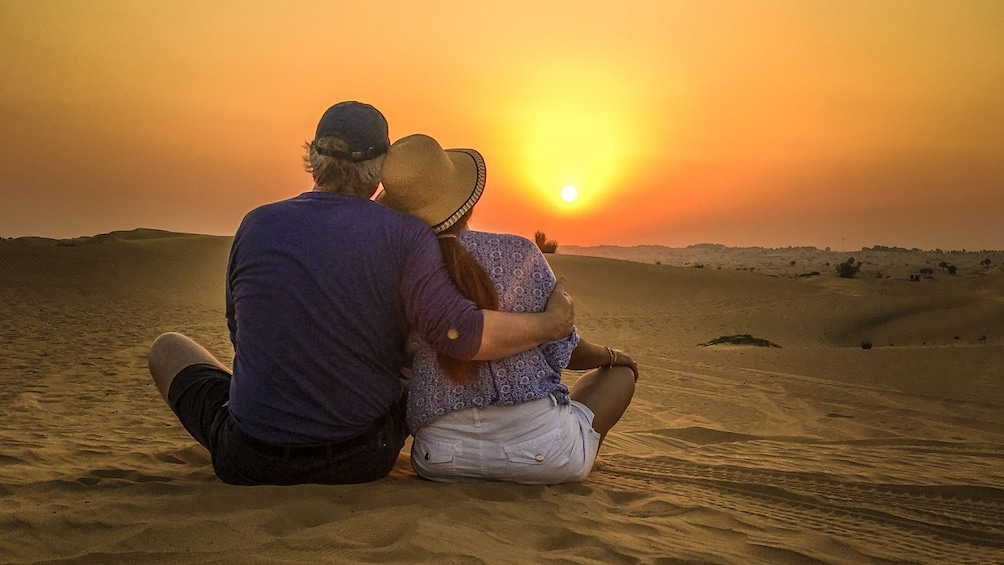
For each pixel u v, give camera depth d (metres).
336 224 2.75
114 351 11.49
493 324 2.75
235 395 2.82
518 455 3.02
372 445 2.95
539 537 2.56
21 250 37.09
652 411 9.21
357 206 2.81
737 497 3.48
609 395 3.52
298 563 2.21
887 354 17.44
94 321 17.78
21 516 2.56
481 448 3.01
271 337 2.72
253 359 2.76
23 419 5.91
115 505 2.69
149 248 42.56
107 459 3.99
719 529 2.82
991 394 11.69
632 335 29.81
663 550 2.49
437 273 2.76
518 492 3.04
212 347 13.61
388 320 2.80
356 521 2.55
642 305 46.22
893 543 2.85
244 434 2.83
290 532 2.48
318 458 2.86
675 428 7.13
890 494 3.79
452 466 3.04
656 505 3.11
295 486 2.88
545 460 3.05
